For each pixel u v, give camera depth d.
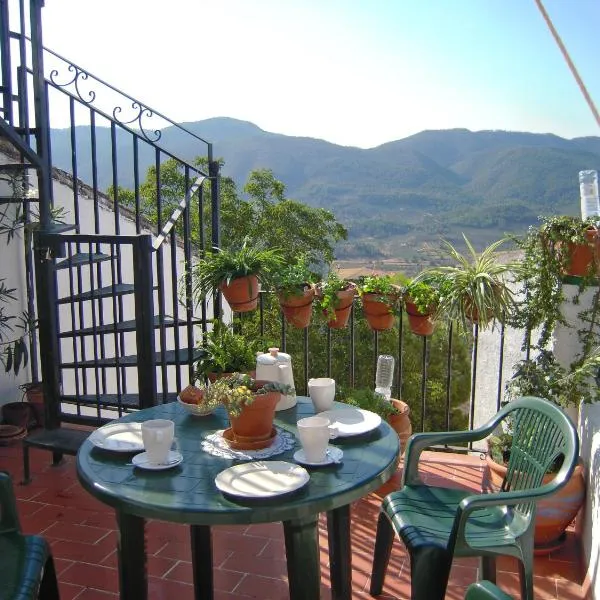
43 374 3.75
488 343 4.71
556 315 2.95
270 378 2.37
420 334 3.62
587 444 2.67
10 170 4.12
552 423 2.14
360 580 2.58
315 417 1.91
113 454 1.94
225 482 1.69
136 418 2.29
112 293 3.85
